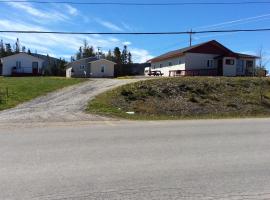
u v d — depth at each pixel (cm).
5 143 1073
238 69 5038
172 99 2712
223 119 1972
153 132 1314
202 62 4988
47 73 7219
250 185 668
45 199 588
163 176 720
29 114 2009
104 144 1059
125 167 787
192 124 1608
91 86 3209
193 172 751
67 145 1041
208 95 2905
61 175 721
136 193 619
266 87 3278
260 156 906
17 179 692
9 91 2872
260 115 2395
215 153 938
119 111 2236
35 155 902
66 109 2219
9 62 5931
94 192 622
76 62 6506
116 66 7362
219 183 678
